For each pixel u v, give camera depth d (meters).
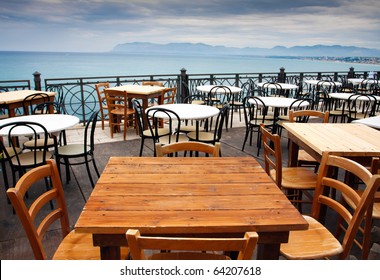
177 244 0.91
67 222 1.63
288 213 1.23
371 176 1.42
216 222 1.15
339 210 1.63
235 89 5.80
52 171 1.55
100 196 1.34
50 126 2.71
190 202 1.30
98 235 1.16
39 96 4.30
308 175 2.39
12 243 2.13
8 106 3.84
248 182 1.51
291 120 3.12
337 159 1.68
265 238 1.20
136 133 5.03
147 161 1.77
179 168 1.68
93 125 2.93
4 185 3.03
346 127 2.72
